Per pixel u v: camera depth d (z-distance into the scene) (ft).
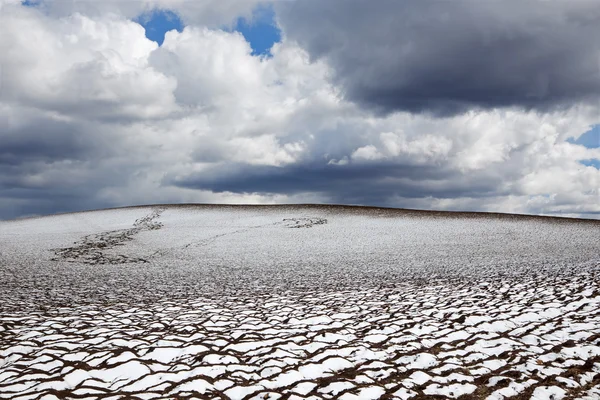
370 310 36.11
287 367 21.68
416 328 28.68
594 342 24.11
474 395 18.24
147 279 63.57
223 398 17.95
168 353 23.72
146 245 116.26
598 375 19.94
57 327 30.63
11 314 35.53
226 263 86.07
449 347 24.54
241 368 21.42
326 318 32.81
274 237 130.62
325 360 22.44
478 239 118.93
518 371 20.56
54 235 133.90
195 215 178.09
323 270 72.13
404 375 20.66
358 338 27.12
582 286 41.24
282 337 27.35
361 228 147.02
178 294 48.60
